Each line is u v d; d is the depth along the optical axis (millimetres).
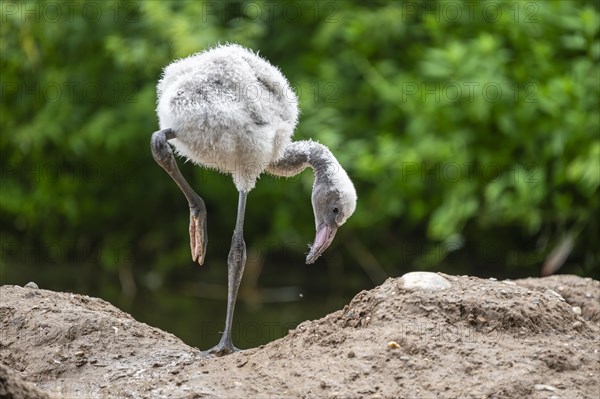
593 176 13391
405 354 6984
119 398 6891
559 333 7492
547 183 14594
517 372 6781
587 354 7188
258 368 7098
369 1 16188
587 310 8789
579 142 14148
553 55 14914
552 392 6621
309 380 6766
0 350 7930
